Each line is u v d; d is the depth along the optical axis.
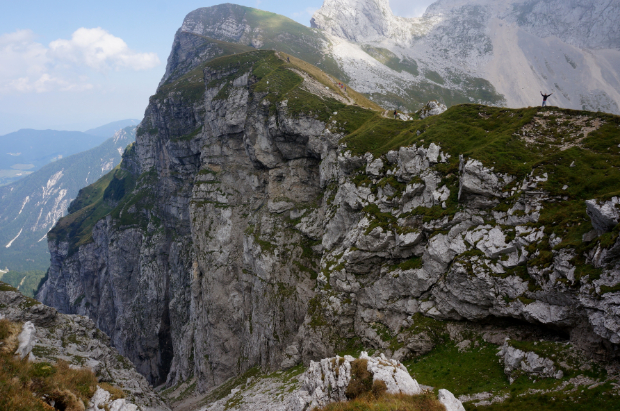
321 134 88.94
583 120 52.03
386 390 30.77
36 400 28.14
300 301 82.75
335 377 35.09
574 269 34.06
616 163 42.31
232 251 110.88
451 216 50.06
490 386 35.59
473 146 56.00
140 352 156.62
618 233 30.30
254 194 108.69
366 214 64.69
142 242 174.25
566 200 41.50
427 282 51.38
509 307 39.97
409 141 64.56
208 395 95.19
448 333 46.94
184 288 148.38
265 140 101.50
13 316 63.34
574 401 28.62
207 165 128.75
